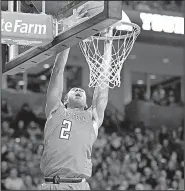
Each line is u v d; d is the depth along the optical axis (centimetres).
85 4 553
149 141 1784
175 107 2066
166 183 1557
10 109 1784
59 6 817
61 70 588
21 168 1429
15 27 549
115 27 631
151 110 2034
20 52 660
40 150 1523
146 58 2039
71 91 606
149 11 1505
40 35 553
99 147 1625
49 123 584
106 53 633
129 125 1905
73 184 572
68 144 575
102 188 1417
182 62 2091
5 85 1898
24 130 1630
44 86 1961
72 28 524
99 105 609
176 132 1975
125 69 2075
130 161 1573
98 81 623
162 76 2138
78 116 590
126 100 2066
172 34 1523
